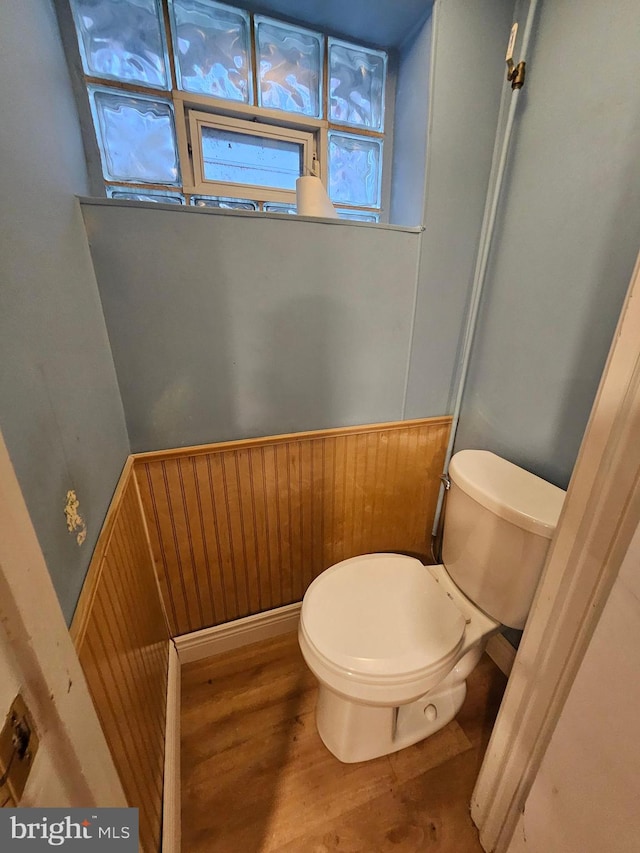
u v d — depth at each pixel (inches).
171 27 37.3
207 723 41.9
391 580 40.9
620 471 18.8
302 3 37.4
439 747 39.7
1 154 18.0
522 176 38.6
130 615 29.9
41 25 26.8
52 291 22.5
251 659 49.6
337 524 51.0
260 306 38.0
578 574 21.7
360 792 36.0
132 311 34.0
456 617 36.6
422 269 42.7
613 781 18.0
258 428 42.7
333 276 39.6
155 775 30.7
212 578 46.7
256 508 45.5
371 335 43.6
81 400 25.1
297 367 41.8
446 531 43.8
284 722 42.0
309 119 44.0
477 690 45.5
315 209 39.5
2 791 8.7
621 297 30.8
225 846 32.5
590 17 30.5
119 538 29.3
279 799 35.5
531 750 26.3
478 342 46.9
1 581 9.6
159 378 36.8
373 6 36.9
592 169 31.8
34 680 10.5
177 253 33.8
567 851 21.1
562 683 23.5
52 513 18.4
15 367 16.7
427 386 49.0
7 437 15.1
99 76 36.3
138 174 40.9
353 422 47.1
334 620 36.0
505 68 38.7
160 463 39.2
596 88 30.7
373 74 45.0
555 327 36.8
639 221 28.9
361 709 35.9
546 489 36.4
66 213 27.0
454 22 35.8
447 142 39.1
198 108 40.4
